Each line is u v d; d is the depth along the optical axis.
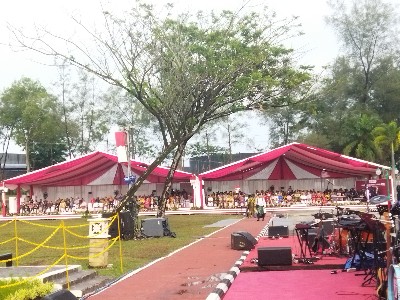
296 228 15.04
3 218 46.56
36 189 54.56
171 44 28.89
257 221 34.28
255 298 10.30
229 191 53.50
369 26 72.56
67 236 26.98
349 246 14.09
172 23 29.56
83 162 49.19
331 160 48.75
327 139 72.69
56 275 12.23
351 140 63.25
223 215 43.97
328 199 48.59
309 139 73.00
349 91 74.06
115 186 53.75
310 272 12.95
